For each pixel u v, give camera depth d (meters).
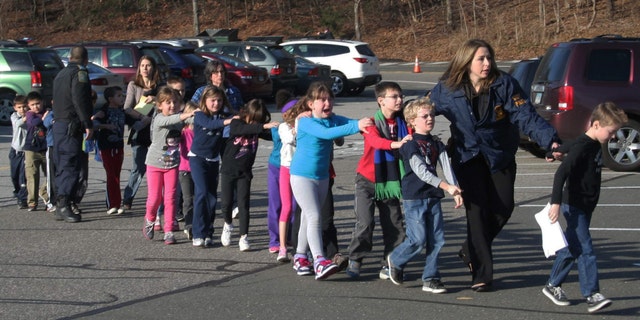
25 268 8.03
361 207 7.36
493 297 6.86
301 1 49.88
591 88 13.30
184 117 8.60
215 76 9.80
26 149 10.84
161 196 9.19
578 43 13.53
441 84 6.89
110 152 10.54
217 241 9.19
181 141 9.12
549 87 13.71
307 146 7.33
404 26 47.06
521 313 6.41
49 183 10.72
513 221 9.97
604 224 9.72
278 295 7.02
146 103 10.41
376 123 7.18
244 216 8.62
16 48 20.73
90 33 49.44
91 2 51.00
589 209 6.43
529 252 8.45
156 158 9.01
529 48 40.31
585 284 6.38
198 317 6.43
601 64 13.38
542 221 6.43
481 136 6.72
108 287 7.34
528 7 44.62
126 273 7.83
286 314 6.48
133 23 49.78
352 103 26.34
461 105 6.71
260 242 9.13
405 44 45.12
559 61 13.75
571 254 6.47
